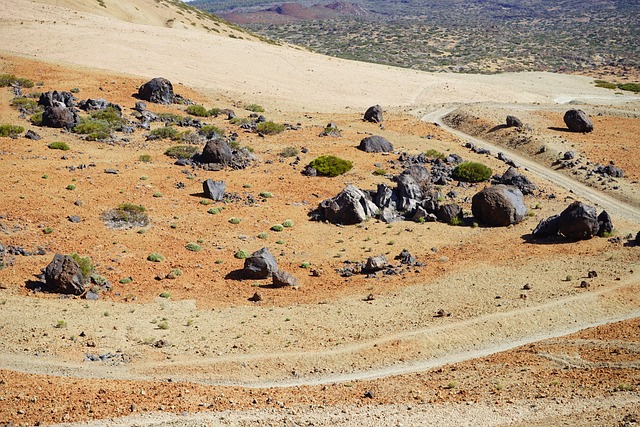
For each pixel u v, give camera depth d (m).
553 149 94.50
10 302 44.25
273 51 163.25
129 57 132.25
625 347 38.03
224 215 64.06
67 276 46.69
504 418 28.94
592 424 27.42
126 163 74.69
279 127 93.56
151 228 59.25
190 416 29.89
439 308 46.59
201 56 143.62
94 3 187.50
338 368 38.62
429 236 62.25
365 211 66.12
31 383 33.88
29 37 133.75
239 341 41.59
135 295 47.81
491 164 86.00
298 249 58.41
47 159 72.19
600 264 53.69
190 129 90.88
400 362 39.47
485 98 150.75
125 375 36.62
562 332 43.25
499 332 43.16
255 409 31.16
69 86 102.50
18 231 54.56
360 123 102.81
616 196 79.44
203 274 52.31
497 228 64.44
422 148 90.38
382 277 52.69
